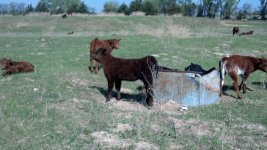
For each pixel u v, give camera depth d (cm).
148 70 966
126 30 4141
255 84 1366
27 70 1362
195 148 740
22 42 2530
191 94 1047
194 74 1060
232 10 8912
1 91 1071
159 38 2672
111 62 1012
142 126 822
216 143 772
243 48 2288
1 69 1388
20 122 805
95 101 1030
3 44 2428
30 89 1102
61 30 4138
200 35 3142
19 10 7869
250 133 845
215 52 2112
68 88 1148
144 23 4688
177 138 785
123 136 774
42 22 4416
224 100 1127
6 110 879
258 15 9494
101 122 845
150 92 981
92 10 7531
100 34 3369
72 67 1525
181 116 931
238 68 1173
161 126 847
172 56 1883
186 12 9038
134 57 1808
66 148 708
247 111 1007
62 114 883
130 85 1250
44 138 742
